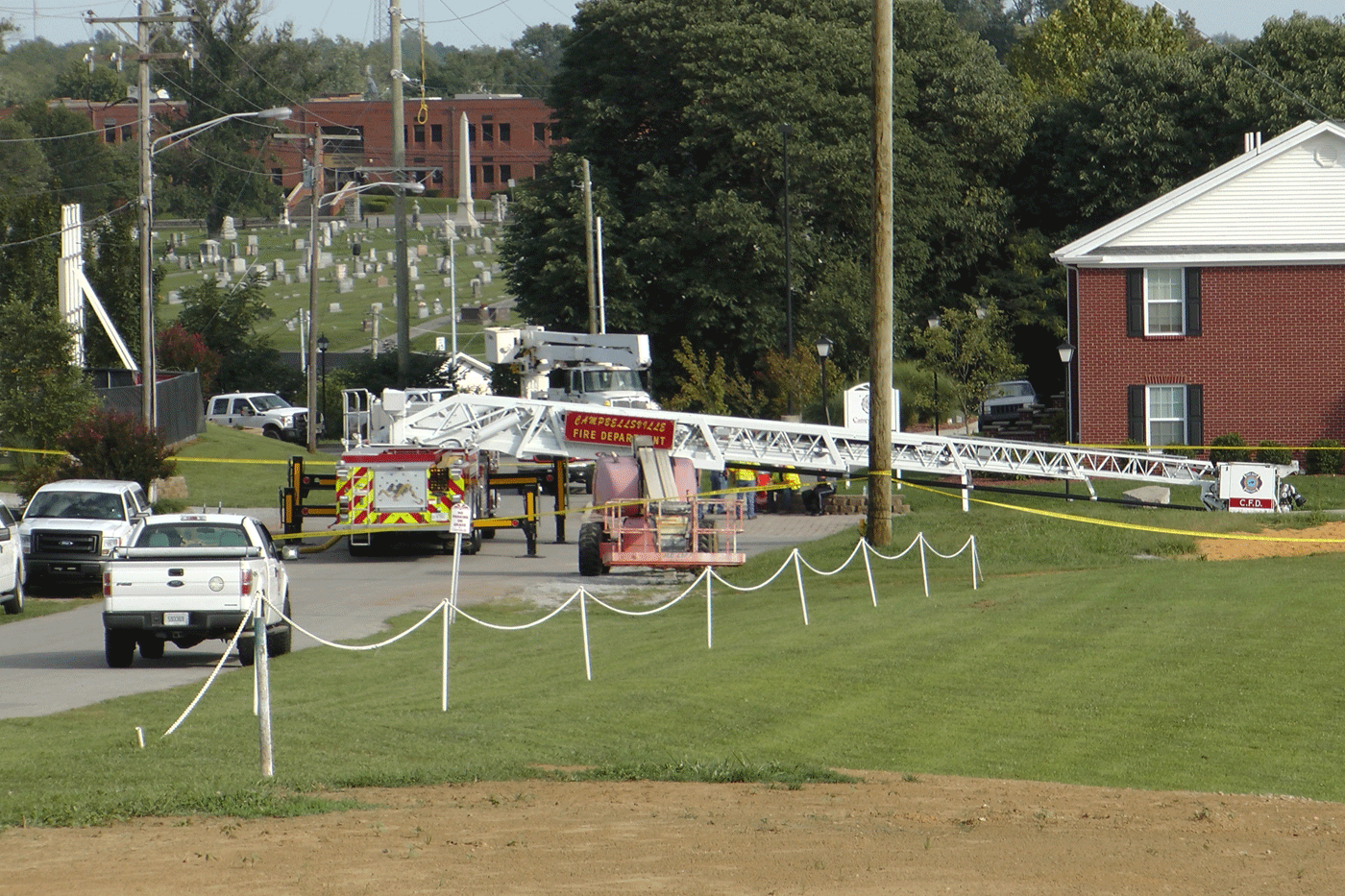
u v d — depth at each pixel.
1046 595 64.94
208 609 51.41
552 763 35.56
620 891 23.41
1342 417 121.56
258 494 121.56
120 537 79.44
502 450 96.38
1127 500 102.62
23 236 145.88
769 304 163.88
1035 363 183.88
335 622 64.56
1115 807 30.69
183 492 113.94
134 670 52.81
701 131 164.25
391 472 88.69
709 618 54.50
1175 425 123.75
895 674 47.34
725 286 162.50
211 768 34.69
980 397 146.00
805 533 98.56
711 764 34.91
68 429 103.00
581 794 31.89
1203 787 33.84
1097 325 123.81
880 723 40.66
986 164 186.12
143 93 104.81
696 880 24.17
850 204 165.25
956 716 41.50
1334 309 121.31
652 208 162.50
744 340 163.00
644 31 166.25
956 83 180.75
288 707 43.59
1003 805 30.83
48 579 79.06
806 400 141.75
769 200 167.75
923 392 141.88
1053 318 176.75
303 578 81.75
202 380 183.25
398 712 42.28
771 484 107.44
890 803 31.03
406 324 186.62
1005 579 73.69
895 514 101.81
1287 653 49.66
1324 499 103.75
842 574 78.19
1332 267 121.31
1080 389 124.44
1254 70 173.12
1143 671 47.44
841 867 25.08
